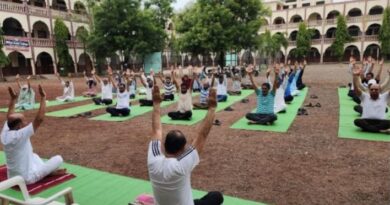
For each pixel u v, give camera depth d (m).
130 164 5.77
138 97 15.52
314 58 46.56
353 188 4.55
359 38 41.78
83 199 4.27
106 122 9.64
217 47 23.53
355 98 11.06
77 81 27.67
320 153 6.09
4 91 19.20
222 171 5.38
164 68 42.97
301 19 46.94
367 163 5.48
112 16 29.91
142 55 31.98
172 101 13.69
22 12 28.67
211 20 23.12
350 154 5.96
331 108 10.80
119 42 29.98
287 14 47.62
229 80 23.81
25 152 4.40
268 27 48.25
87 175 5.15
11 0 29.78
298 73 16.12
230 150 6.48
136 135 7.90
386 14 38.06
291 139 7.11
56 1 33.69
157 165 2.54
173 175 2.46
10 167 4.43
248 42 24.59
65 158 6.21
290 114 9.94
